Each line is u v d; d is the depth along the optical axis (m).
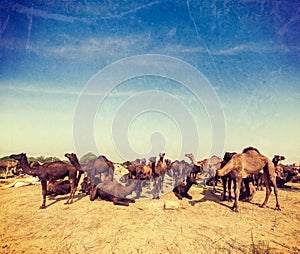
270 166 7.28
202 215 6.56
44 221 6.07
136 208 7.23
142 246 4.83
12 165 11.54
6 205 7.32
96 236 5.23
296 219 6.24
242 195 8.23
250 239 5.11
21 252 4.64
